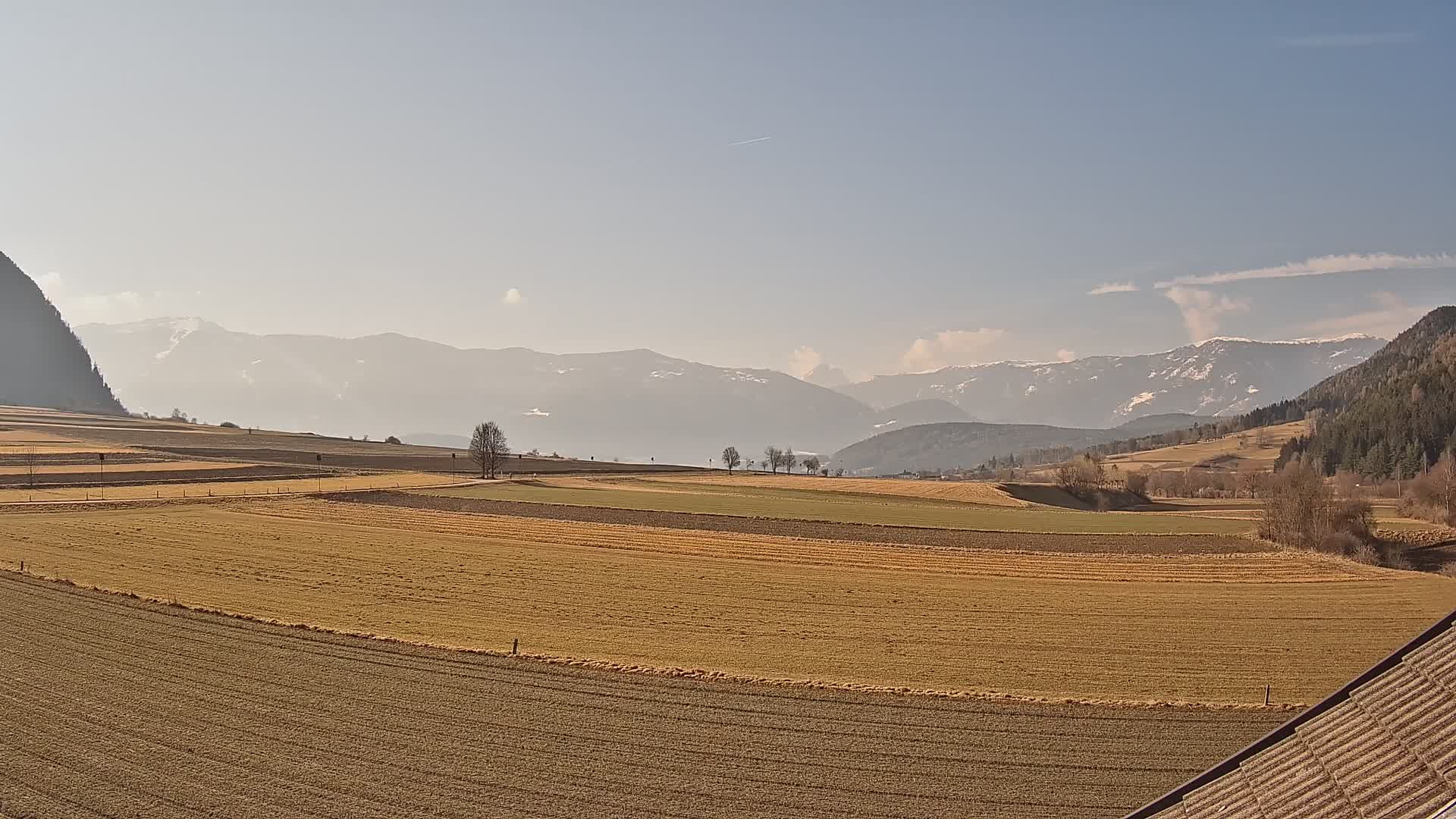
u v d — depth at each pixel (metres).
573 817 26.91
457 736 32.81
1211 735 34.62
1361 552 84.69
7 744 30.77
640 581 64.06
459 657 42.53
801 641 48.44
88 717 33.53
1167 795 18.36
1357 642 50.00
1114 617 55.50
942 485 158.25
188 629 45.97
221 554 69.69
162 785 27.98
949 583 65.62
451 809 27.16
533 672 40.59
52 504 95.44
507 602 56.25
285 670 39.78
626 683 39.31
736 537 86.12
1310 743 16.94
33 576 56.94
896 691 39.09
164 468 137.75
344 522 90.81
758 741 33.16
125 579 58.91
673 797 28.47
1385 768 15.15
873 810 27.97
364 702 36.06
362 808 26.97
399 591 58.69
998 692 39.62
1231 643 49.50
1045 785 29.92
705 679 40.16
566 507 107.00
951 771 30.86
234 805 26.88
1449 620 16.89
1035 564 74.62
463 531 87.00
